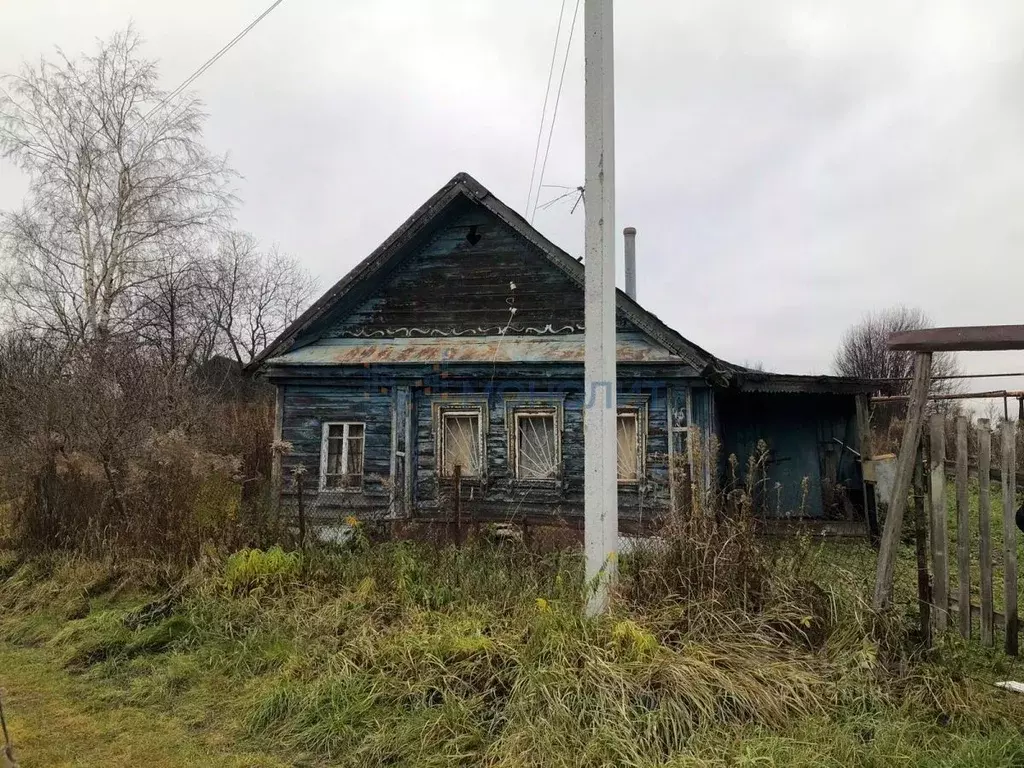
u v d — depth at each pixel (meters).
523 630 5.16
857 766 3.64
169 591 7.18
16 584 8.12
